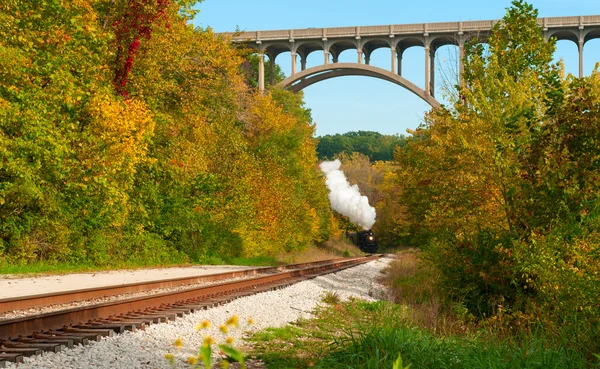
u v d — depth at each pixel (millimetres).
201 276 17922
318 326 10930
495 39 17000
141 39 24016
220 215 30625
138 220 25781
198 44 27375
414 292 16469
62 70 18641
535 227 11414
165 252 26766
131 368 6141
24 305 10227
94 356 6520
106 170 19625
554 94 11773
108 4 23578
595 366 6715
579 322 7891
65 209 20562
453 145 15422
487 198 13633
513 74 16344
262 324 10398
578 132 11125
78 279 16422
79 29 18828
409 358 6891
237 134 33406
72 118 19453
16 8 17719
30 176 17797
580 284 8219
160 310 10445
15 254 18953
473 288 13000
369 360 6512
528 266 9867
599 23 65000
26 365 5879
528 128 12359
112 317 9328
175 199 27797
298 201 51094
